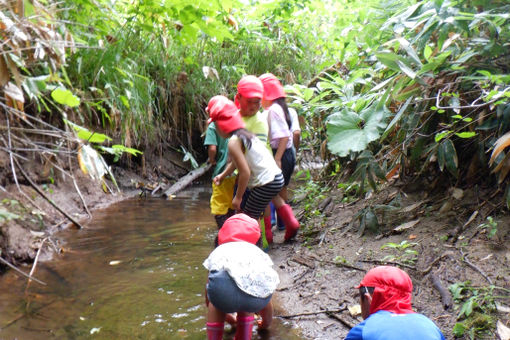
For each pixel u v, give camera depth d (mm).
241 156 3584
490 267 2982
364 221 3939
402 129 3947
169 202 5945
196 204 5879
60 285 3402
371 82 4586
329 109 5094
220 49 7363
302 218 4824
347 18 6777
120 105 5363
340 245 3936
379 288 2115
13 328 2775
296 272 3686
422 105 3820
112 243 4312
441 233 3512
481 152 3578
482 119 3410
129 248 4203
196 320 2953
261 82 4168
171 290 3381
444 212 3730
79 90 4730
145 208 5578
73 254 3998
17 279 3453
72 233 4504
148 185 6512
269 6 8102
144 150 6730
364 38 4918
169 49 6488
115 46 5336
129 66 5461
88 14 4879
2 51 2490
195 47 7016
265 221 4289
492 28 3262
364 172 4023
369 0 5008
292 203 5582
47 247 4035
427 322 1999
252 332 2854
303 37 8648
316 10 8852
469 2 3629
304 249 4094
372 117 3826
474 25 3443
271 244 4355
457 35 3385
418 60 3287
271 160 3865
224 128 3594
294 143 4633
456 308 2754
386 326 1972
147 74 6191
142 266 3809
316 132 5578
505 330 2459
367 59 4973
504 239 3188
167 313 3037
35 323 2850
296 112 5066
